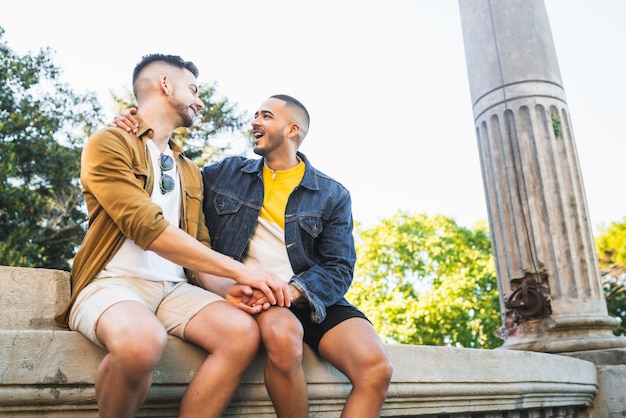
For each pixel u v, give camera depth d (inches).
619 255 864.9
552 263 187.5
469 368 117.7
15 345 63.6
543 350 178.5
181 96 88.1
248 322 71.5
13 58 536.1
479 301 855.1
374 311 890.1
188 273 86.1
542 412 149.3
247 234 91.7
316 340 86.4
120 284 72.5
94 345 69.3
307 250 93.1
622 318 840.3
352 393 79.8
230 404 78.7
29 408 64.7
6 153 490.0
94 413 68.7
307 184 96.2
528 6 214.4
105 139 76.0
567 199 194.7
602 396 168.9
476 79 216.8
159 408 73.0
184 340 74.8
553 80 207.3
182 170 89.1
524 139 199.0
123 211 71.6
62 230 517.7
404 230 944.9
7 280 85.2
